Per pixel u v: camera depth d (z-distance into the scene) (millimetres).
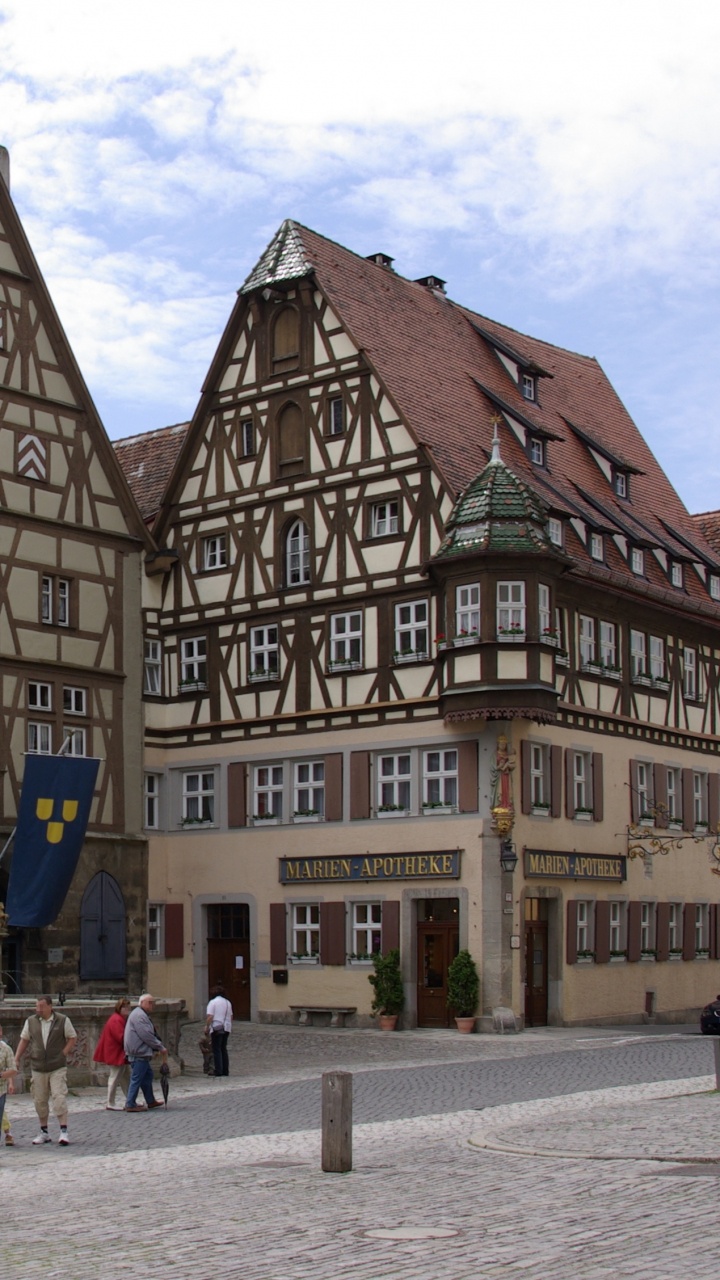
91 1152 16734
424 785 36000
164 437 45469
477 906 34594
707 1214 12039
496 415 40594
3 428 33562
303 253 39500
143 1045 20828
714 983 42375
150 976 40281
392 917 36094
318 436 38906
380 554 37344
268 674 39188
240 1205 12828
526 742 35531
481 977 34438
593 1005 37219
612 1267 10227
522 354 45188
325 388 38844
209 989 39875
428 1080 24188
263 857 38844
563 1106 20172
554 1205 12547
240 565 40188
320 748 37969
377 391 37812
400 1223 11875
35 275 34594
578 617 38250
